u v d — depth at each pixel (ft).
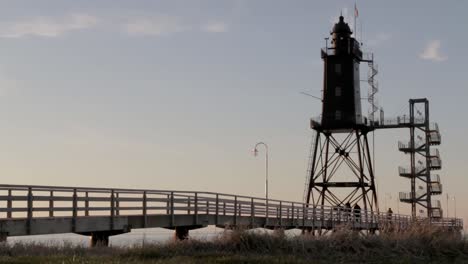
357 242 105.09
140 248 97.86
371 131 268.62
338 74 262.67
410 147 327.88
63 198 107.14
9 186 97.09
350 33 265.34
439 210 324.19
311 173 260.21
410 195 327.88
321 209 200.03
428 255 106.63
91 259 81.66
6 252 92.89
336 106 260.42
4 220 96.43
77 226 109.50
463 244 115.14
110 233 121.70
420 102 324.80
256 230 106.22
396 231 115.44
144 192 126.62
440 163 326.03
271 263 85.10
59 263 77.05
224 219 152.76
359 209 231.30
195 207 141.69
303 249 100.53
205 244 100.99
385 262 95.66
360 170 257.14
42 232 102.58
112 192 118.11
